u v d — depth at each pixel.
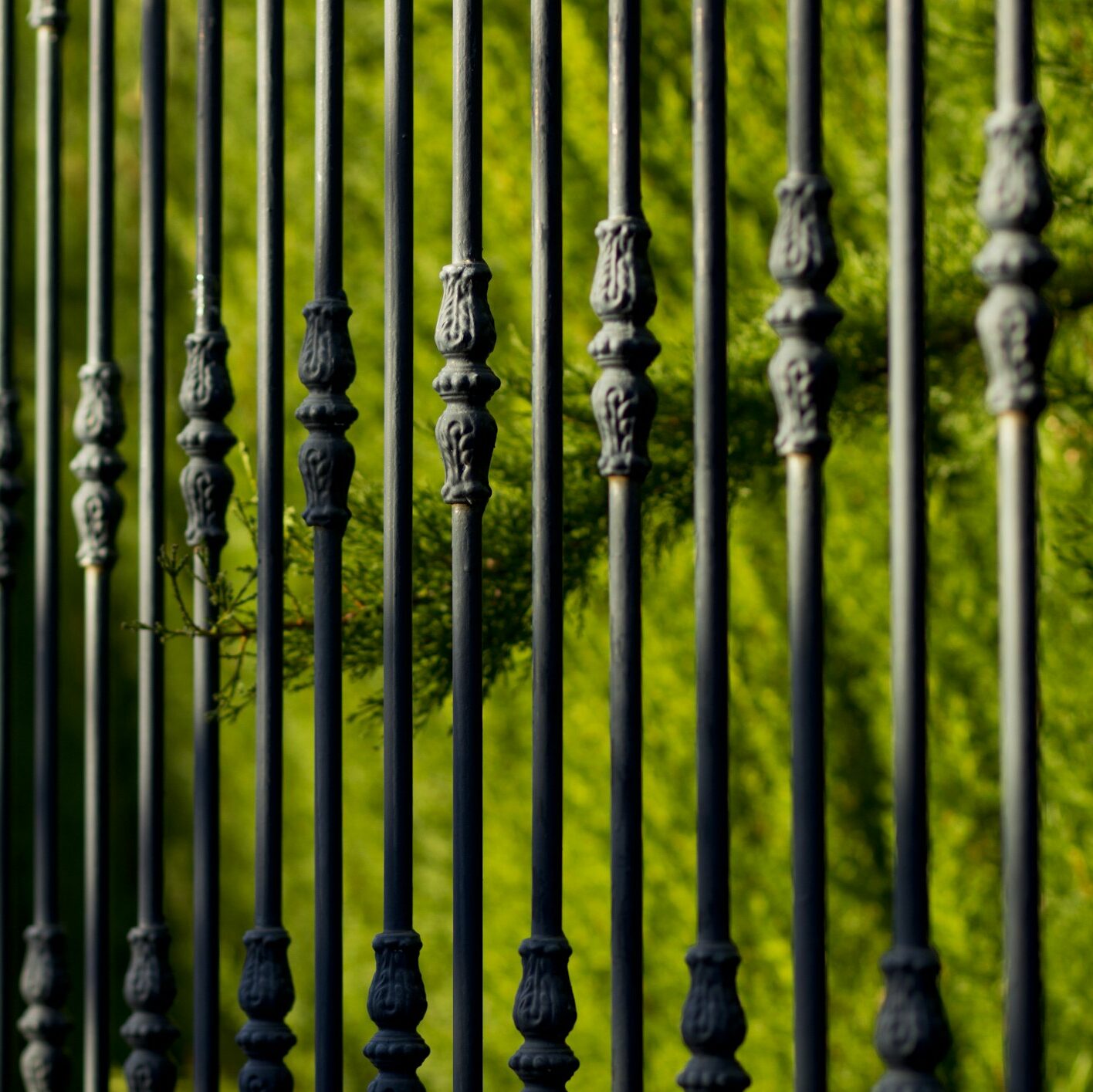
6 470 2.38
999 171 1.44
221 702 2.08
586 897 4.10
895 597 1.46
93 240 2.23
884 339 2.88
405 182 1.80
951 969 3.74
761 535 3.96
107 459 2.23
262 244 1.93
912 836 1.45
